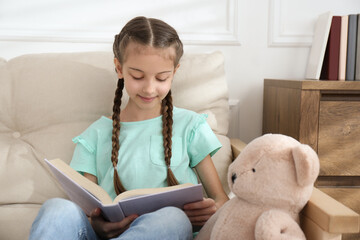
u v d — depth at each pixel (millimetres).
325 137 1193
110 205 823
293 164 735
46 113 1227
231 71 1628
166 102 1122
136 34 954
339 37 1405
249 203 767
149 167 1062
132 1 1569
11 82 1261
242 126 1663
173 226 776
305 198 743
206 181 1111
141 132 1108
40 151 1192
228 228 763
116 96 1121
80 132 1214
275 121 1445
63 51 1579
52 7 1551
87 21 1568
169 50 970
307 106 1182
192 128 1120
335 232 687
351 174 1206
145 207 858
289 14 1596
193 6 1582
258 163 750
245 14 1594
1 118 1233
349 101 1191
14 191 1141
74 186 860
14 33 1538
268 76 1633
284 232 701
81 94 1245
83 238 812
